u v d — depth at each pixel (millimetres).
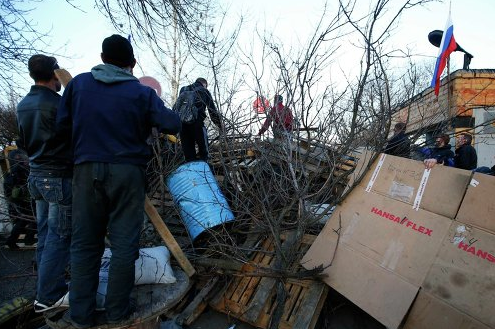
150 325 2131
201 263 3129
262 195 3227
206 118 4066
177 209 3365
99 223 1793
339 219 2881
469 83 6109
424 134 4102
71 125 1883
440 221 2412
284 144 3086
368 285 2512
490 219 2205
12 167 3977
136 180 1798
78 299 1748
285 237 3293
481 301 2029
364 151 3236
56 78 2150
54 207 2062
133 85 1846
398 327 2297
